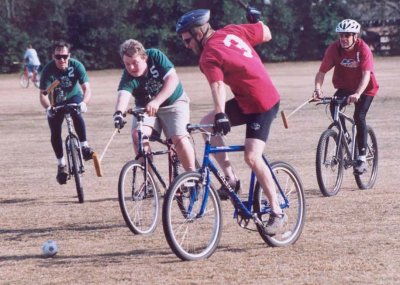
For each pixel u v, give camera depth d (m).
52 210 22.20
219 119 15.19
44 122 47.84
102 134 40.88
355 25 22.84
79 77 24.25
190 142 19.47
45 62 123.81
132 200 18.77
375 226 18.80
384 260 15.70
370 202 21.80
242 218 16.58
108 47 125.44
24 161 32.25
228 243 17.45
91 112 53.56
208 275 14.96
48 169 30.09
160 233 18.86
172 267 15.61
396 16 141.25
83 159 24.03
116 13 125.50
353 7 138.50
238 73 15.91
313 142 34.97
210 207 16.28
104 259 16.56
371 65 22.97
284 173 17.36
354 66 23.12
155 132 19.81
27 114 53.44
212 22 127.81
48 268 15.99
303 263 15.63
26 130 43.81
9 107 59.69
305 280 14.46
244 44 16.27
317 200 22.25
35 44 123.12
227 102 16.67
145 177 18.84
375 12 140.62
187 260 15.92
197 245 16.47
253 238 17.88
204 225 16.53
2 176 28.66
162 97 18.61
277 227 16.52
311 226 18.97
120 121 18.47
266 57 129.62
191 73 104.81
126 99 18.91
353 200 22.17
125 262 16.22
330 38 131.38
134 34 126.00
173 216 16.06
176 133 19.25
